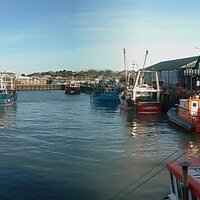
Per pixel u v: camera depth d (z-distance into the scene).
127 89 82.31
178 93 68.81
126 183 24.78
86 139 41.41
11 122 58.09
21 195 22.88
